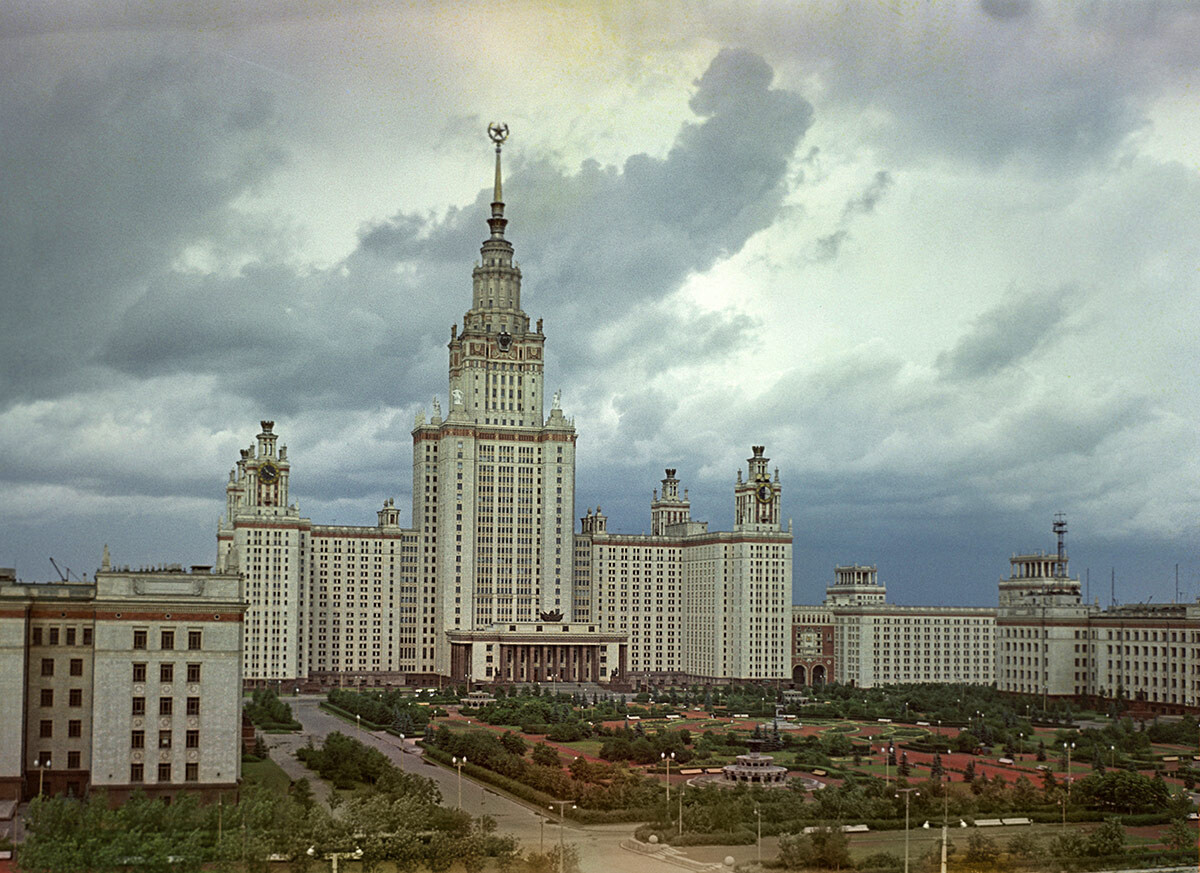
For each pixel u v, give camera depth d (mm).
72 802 147625
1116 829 170000
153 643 179500
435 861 147750
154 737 178625
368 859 146125
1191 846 171875
